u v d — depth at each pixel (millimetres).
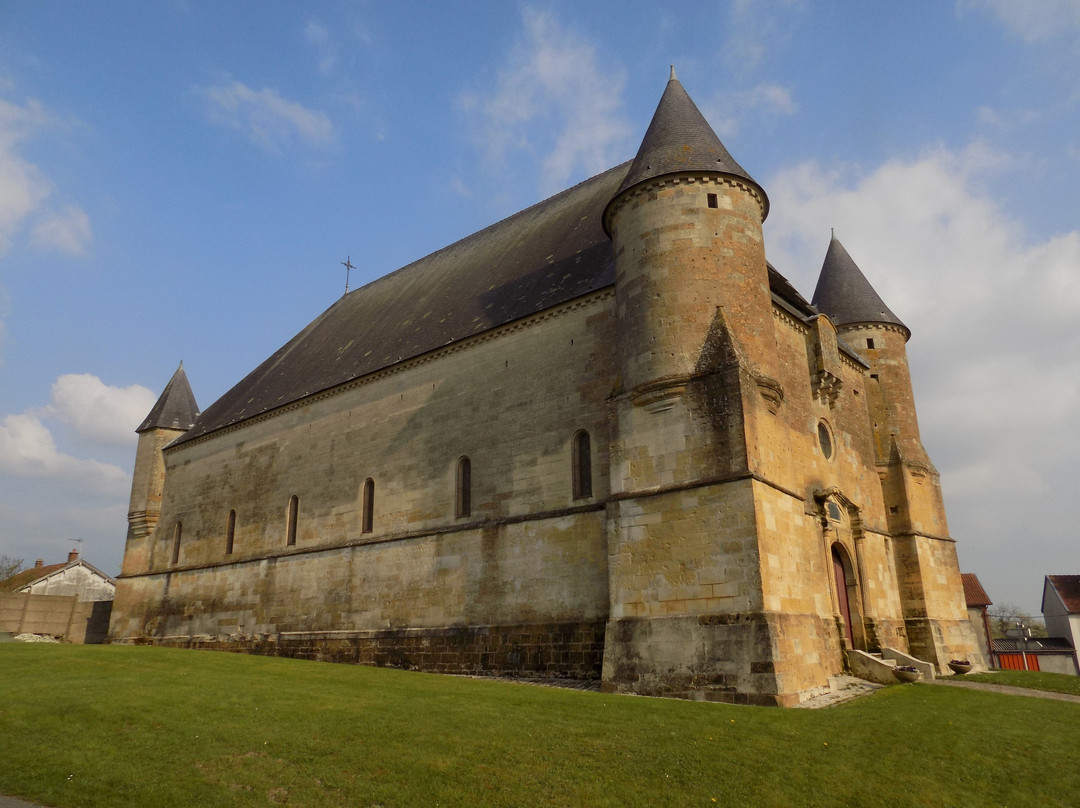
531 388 24812
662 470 19484
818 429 25953
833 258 35531
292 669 19766
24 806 9617
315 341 41219
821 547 23500
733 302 20500
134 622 39094
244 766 10836
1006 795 10930
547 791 10055
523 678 21594
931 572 29703
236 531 35312
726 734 12703
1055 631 64000
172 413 43938
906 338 33375
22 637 37688
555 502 23031
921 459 31281
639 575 19156
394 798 9781
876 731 13516
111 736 12219
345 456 30953
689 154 22016
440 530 25969
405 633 25781
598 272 25141
